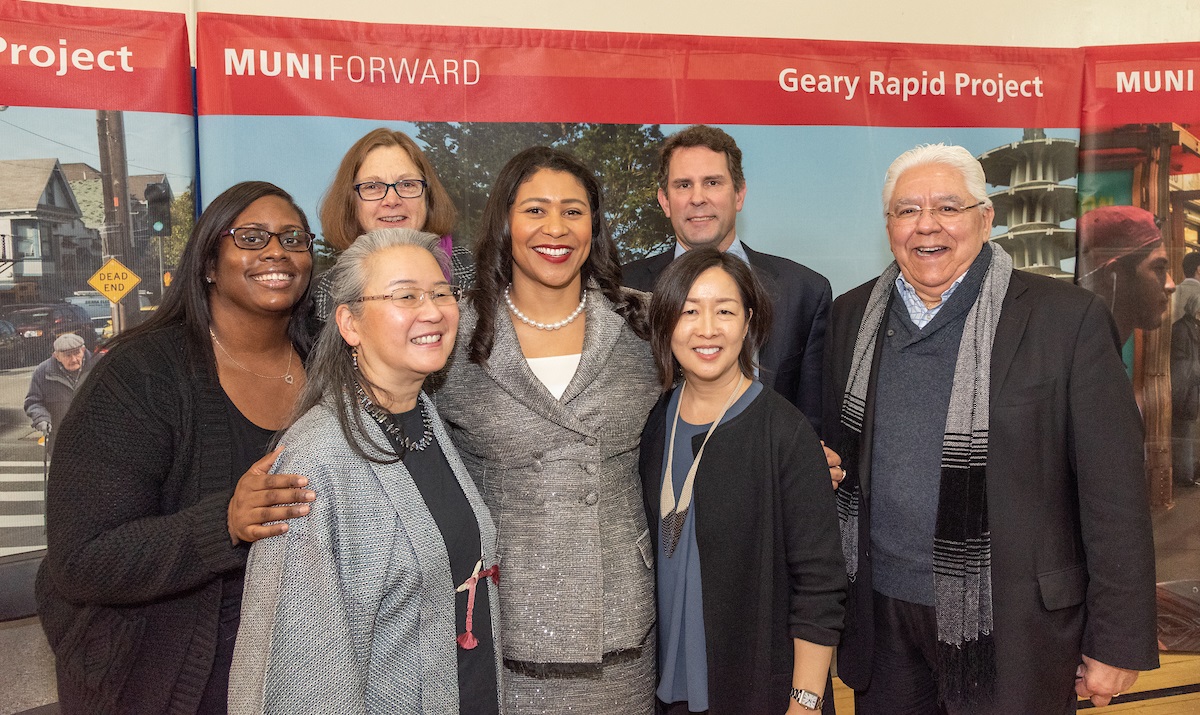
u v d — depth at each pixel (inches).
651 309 66.7
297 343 70.1
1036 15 127.1
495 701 58.9
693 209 99.9
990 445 69.0
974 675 68.9
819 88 119.6
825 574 64.2
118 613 58.3
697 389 67.7
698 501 65.3
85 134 100.7
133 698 58.5
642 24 122.0
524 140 113.5
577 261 67.2
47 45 99.0
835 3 125.5
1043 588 67.5
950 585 69.7
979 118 122.3
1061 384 68.5
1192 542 122.9
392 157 90.7
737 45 117.7
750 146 118.8
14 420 101.2
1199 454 123.0
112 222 102.5
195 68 106.3
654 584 68.7
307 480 49.4
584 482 65.4
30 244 100.3
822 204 120.9
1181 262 123.3
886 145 121.4
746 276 65.1
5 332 100.2
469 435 68.1
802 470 64.9
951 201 71.4
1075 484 70.4
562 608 63.3
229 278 61.8
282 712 46.3
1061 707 69.2
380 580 51.1
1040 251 123.4
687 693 65.3
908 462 74.0
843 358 83.3
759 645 64.2
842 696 118.8
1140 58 122.0
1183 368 123.3
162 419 58.7
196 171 105.9
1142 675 121.6
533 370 67.9
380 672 51.8
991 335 71.3
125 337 62.2
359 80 108.3
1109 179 122.7
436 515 56.4
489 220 69.2
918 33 126.6
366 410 55.2
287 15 113.2
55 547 54.6
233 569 56.6
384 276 54.4
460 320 68.6
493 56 112.3
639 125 116.2
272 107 105.8
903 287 79.0
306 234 64.7
